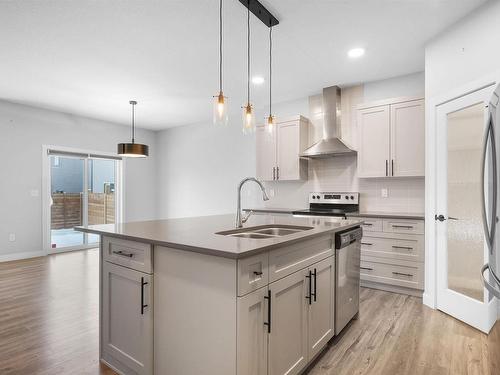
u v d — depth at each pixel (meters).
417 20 2.54
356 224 2.43
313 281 1.86
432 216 2.82
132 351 1.72
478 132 2.39
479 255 2.38
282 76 3.79
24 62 3.32
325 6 2.35
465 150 2.50
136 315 1.69
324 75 3.76
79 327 2.43
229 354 1.31
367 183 4.06
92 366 1.90
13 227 4.82
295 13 2.44
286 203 4.84
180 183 6.54
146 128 6.73
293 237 1.62
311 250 1.85
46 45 2.94
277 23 2.56
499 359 1.95
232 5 2.32
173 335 1.53
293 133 4.38
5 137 4.74
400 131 3.47
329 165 4.39
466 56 2.47
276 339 1.53
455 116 2.61
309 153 4.08
